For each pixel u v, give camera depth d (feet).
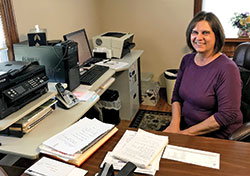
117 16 12.36
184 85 5.90
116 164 3.71
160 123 9.96
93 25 11.90
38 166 3.75
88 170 3.66
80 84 7.14
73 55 6.48
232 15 11.09
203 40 5.30
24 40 7.57
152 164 3.68
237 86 5.16
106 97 9.30
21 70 5.04
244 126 4.97
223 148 4.00
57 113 5.53
